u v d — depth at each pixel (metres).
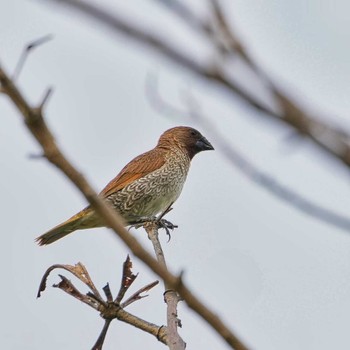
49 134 3.61
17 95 3.47
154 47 2.94
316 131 2.97
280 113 2.96
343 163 2.98
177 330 6.75
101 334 6.99
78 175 3.70
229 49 2.94
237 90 2.94
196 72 2.95
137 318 6.97
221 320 4.03
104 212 3.80
